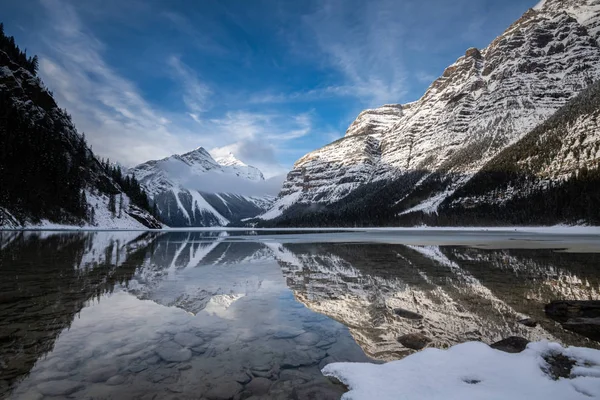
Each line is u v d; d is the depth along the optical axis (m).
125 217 105.62
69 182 84.19
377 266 19.12
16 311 9.05
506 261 20.30
